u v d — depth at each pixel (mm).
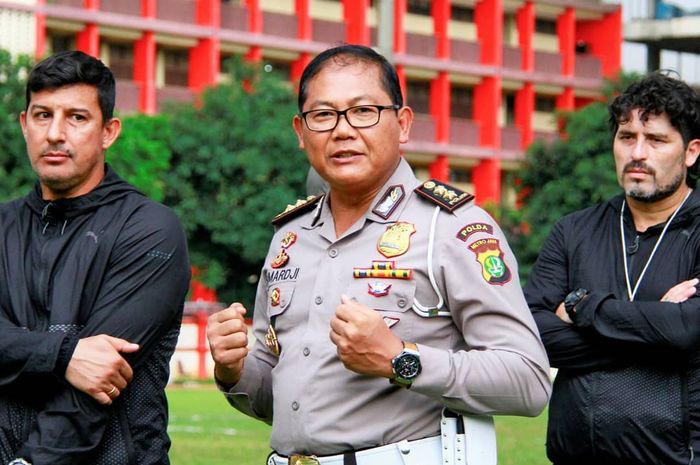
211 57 41062
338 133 4387
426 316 4320
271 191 35625
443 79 45969
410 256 4359
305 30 43156
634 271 5266
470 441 4277
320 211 4637
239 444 13219
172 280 4684
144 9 39969
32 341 4418
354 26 44406
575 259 5422
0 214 4789
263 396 4734
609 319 5035
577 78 48875
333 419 4297
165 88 40375
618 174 5383
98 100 4742
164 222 4723
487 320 4270
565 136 40688
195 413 18125
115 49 40719
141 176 34219
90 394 4387
